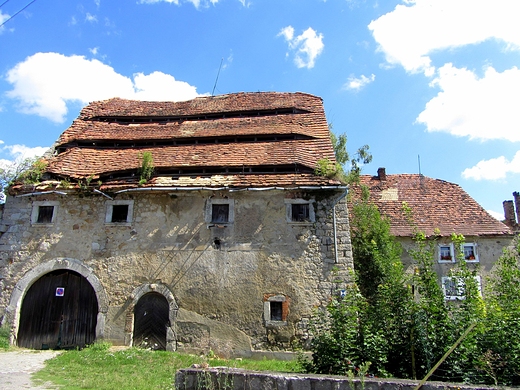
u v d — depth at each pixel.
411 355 6.41
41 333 10.82
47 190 11.37
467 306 6.40
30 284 11.10
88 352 9.59
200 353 10.27
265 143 13.23
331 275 10.53
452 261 14.95
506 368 5.82
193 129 14.64
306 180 11.06
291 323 10.29
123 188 11.28
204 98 18.09
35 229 11.39
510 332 6.15
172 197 11.44
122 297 10.79
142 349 10.05
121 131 14.72
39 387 6.59
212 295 10.62
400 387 4.72
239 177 11.46
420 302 6.74
